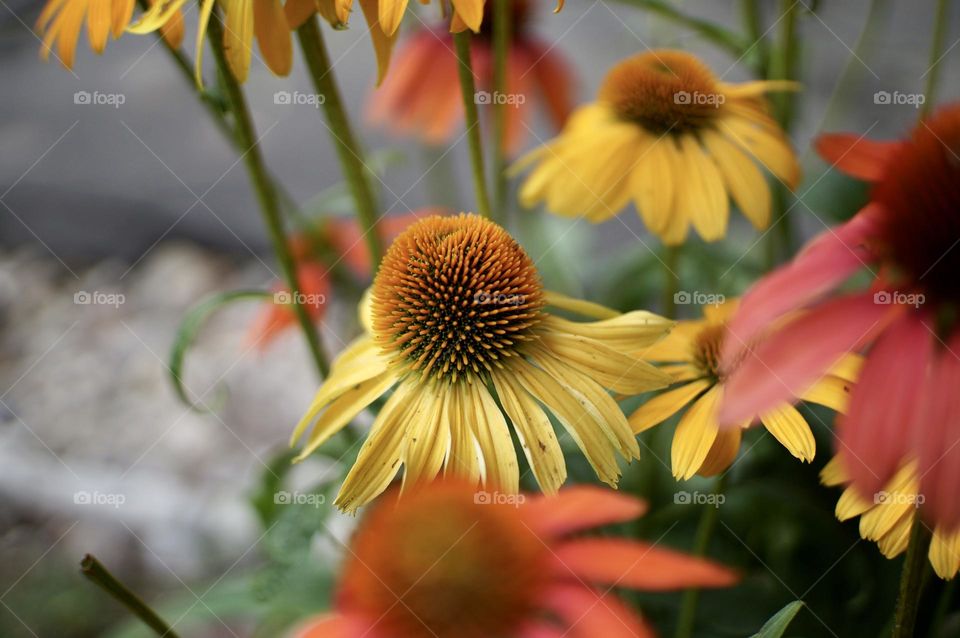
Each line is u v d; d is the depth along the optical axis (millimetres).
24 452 758
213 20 375
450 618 294
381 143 854
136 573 655
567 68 535
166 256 953
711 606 403
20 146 1043
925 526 305
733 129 424
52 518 706
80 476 728
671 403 355
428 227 359
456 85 511
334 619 298
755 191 417
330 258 486
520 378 347
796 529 421
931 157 306
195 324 394
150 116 1062
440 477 334
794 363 293
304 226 481
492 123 493
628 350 354
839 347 295
